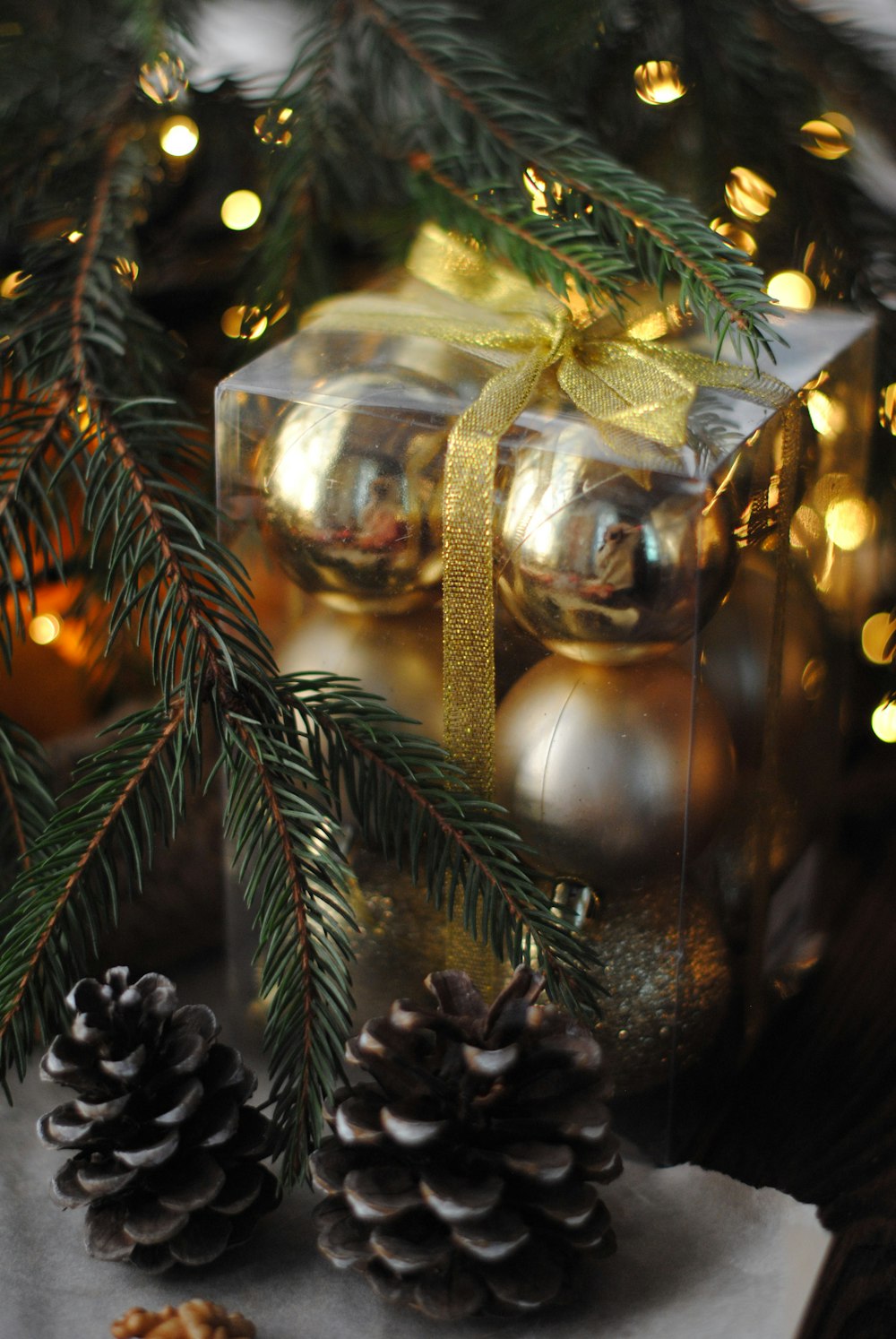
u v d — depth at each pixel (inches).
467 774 29.3
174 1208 27.3
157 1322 26.8
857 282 33.9
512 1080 26.9
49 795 30.2
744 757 29.9
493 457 28.3
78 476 28.6
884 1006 32.1
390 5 31.0
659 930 29.1
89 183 30.8
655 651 28.4
